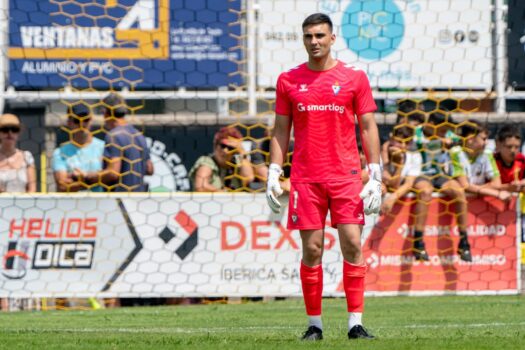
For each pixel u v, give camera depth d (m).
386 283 38.59
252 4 40.75
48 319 32.19
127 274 37.81
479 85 41.34
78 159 39.97
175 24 40.59
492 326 28.28
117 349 21.03
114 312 34.62
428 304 35.84
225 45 40.75
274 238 38.03
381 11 40.88
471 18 41.19
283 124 23.64
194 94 40.62
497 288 38.97
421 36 41.06
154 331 27.38
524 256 39.19
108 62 40.59
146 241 37.81
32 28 40.25
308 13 41.03
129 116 41.94
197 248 37.91
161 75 40.69
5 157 39.31
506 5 41.41
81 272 37.69
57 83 40.47
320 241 23.36
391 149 38.97
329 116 22.98
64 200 37.62
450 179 38.78
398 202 38.53
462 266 38.81
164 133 41.59
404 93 40.88
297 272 38.12
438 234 38.72
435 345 20.92
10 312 35.84
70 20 40.38
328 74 23.08
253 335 24.91
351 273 23.39
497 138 39.53
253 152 39.56
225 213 37.94
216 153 39.69
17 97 39.84
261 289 38.03
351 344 21.27
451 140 39.12
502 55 41.25
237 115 41.53
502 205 38.88
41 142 41.81
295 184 23.34
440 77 41.25
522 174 39.50
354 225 23.14
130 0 40.44
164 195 37.84
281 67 41.16
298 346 21.00
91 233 37.72
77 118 39.66
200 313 33.69
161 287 37.84
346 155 23.17
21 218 37.50
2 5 39.97
